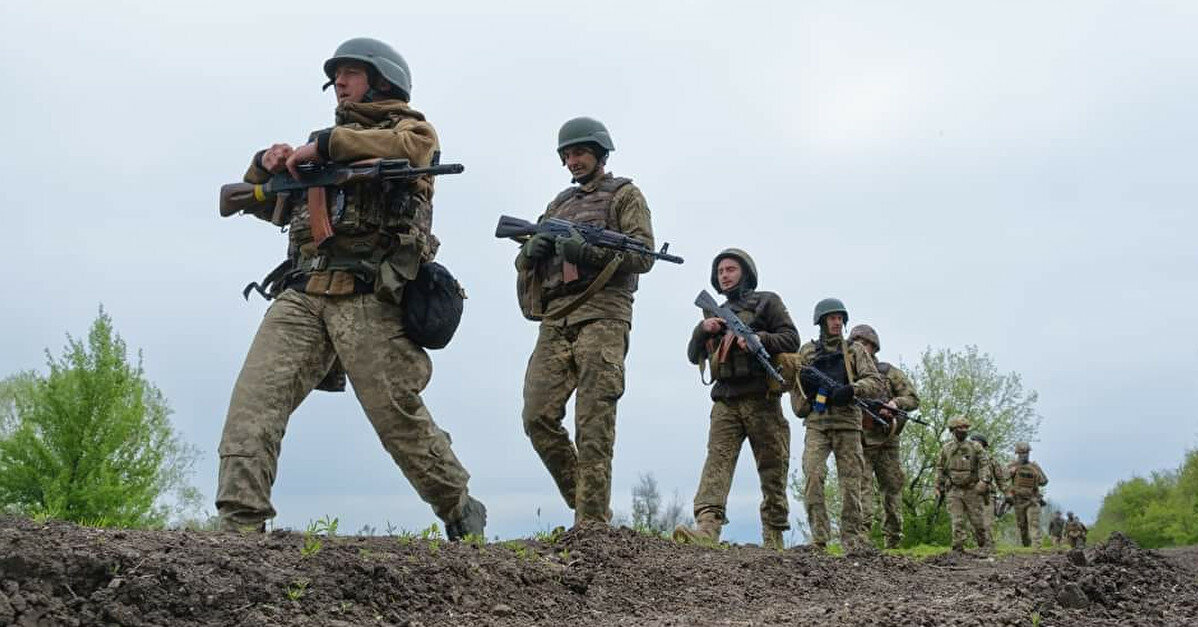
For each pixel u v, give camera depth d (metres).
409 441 5.33
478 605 4.55
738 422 8.96
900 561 7.74
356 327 5.25
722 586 5.91
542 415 7.26
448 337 5.44
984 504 15.03
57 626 3.53
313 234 5.29
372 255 5.30
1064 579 5.75
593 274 7.15
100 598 3.65
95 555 3.79
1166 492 48.06
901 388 12.95
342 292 5.25
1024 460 20.56
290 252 5.53
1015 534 27.77
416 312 5.33
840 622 4.69
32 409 18.11
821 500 10.10
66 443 17.78
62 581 3.69
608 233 7.12
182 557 3.96
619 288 7.21
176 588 3.80
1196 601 5.62
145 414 19.11
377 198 5.30
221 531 4.74
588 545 6.13
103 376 18.11
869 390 10.12
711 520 8.69
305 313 5.30
